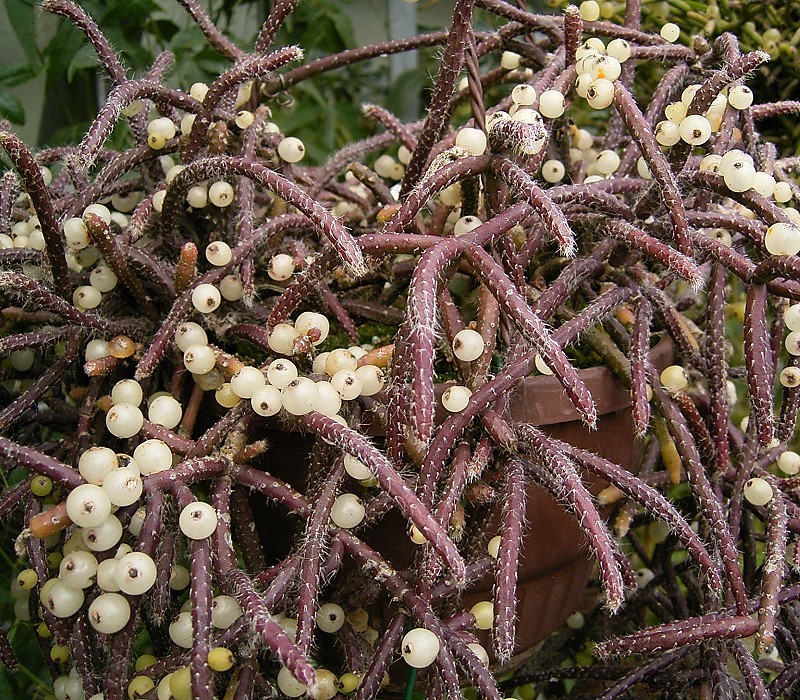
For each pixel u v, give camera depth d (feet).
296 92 1.94
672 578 0.90
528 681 0.88
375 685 0.62
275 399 0.64
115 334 0.77
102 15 1.33
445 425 0.64
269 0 1.53
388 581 0.64
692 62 0.85
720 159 0.75
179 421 0.73
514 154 0.69
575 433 0.75
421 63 1.98
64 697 0.71
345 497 0.64
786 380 0.74
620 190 0.77
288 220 0.77
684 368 0.84
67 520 0.59
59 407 0.85
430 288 0.57
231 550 0.62
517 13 0.85
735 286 1.23
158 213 0.82
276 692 0.64
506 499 0.64
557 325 0.81
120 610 0.60
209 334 0.80
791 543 0.83
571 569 0.84
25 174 0.66
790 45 1.18
